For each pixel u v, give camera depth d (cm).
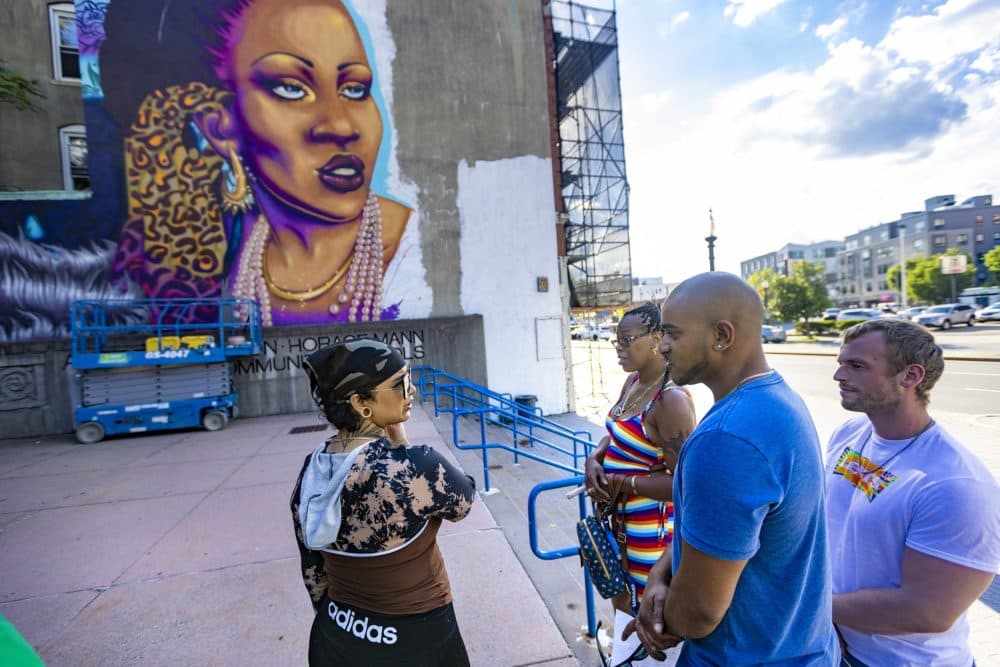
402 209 1144
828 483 169
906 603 130
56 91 1037
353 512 123
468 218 1195
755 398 103
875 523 144
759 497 93
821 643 108
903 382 145
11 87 916
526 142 1244
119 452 724
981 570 126
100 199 959
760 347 112
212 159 1012
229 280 1021
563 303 1313
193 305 988
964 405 914
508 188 1227
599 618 281
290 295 1059
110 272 961
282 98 1053
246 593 309
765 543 101
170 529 413
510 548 361
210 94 1012
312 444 730
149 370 855
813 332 3534
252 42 1037
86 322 933
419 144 1159
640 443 181
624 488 181
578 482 252
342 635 128
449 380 1127
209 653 254
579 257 1560
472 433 824
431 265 1164
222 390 895
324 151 1081
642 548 184
